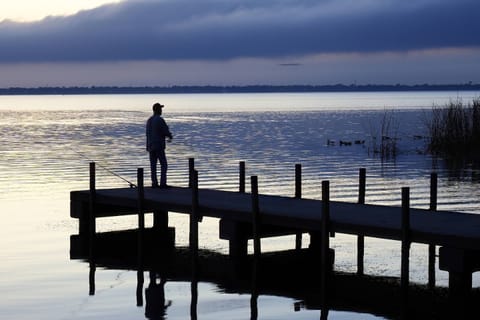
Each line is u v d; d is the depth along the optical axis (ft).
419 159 160.56
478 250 50.47
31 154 185.16
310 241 69.51
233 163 158.30
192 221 65.87
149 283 59.88
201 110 540.11
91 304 53.36
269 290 57.52
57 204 101.65
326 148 195.21
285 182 124.06
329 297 55.26
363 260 66.90
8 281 59.93
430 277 60.29
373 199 103.60
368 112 457.27
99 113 505.25
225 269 64.54
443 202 100.78
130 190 79.66
